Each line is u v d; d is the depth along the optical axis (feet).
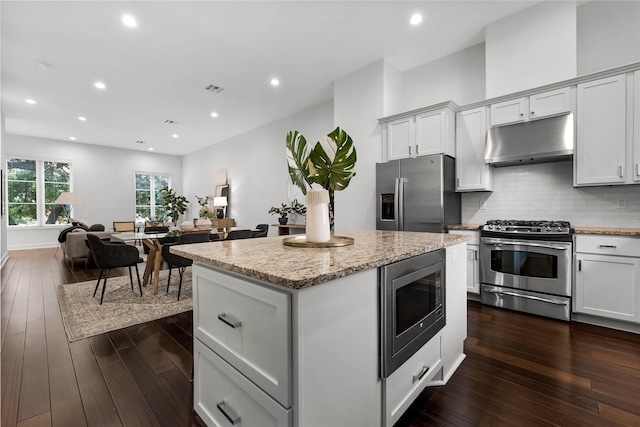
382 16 9.98
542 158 9.47
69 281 13.69
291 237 6.28
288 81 14.55
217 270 4.02
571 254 8.49
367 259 3.71
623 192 8.91
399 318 4.25
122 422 4.69
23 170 24.38
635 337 7.52
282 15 9.78
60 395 5.36
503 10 9.85
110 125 21.29
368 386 3.81
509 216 11.00
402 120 12.05
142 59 12.25
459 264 6.40
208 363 4.32
